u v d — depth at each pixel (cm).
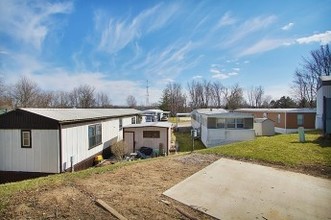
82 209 404
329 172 652
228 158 826
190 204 443
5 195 460
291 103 4691
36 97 4600
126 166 716
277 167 711
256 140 1171
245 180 587
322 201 466
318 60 3747
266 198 479
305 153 844
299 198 480
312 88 3928
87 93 5559
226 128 1750
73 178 580
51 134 1013
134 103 7331
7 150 1045
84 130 1245
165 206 430
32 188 502
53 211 394
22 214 383
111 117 1664
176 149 1667
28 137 1028
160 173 641
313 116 2294
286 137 1255
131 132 1573
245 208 433
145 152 1496
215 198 475
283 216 406
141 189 510
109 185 529
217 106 6650
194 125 2789
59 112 1194
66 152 1058
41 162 1022
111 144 1661
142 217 383
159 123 1728
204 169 683
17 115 1034
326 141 1052
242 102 6238
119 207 414
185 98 6744
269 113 2636
